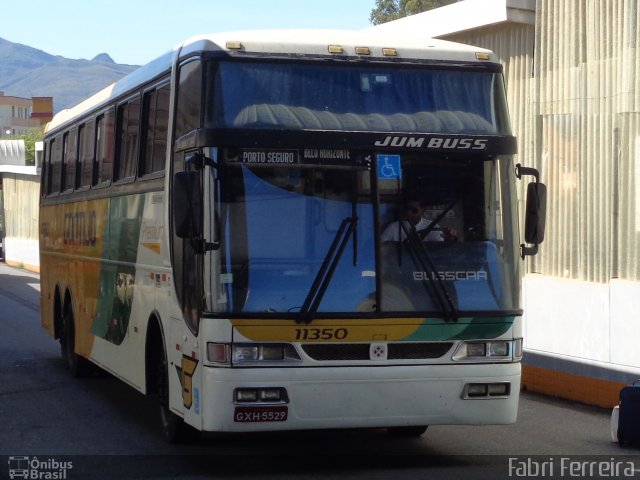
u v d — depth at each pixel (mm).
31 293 32125
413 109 8625
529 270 13656
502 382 8453
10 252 49500
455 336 8367
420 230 8430
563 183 13148
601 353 12281
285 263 8180
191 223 8211
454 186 8555
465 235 8531
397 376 8219
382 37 9047
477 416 8422
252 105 8367
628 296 11852
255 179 8227
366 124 8484
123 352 11453
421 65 8766
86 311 13711
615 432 10078
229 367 8023
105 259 12461
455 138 8594
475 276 8500
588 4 12711
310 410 8094
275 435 10500
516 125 14023
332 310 8156
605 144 12453
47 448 9938
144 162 10734
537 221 8711
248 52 8500
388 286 8289
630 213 12102
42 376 15258
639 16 11898
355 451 9680
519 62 14000
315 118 8414
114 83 12852
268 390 8031
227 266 8102
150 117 10570
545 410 12125
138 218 10766
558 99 13234
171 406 9367
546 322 13203
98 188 12961
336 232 8273
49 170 17375
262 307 8086
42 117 144125
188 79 8875
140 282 10625
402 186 8445
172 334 9289
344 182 8352
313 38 8742
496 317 8461
